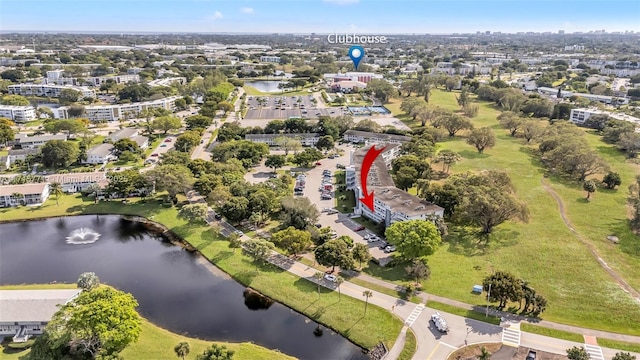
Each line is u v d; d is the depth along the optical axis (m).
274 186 198.25
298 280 139.50
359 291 132.12
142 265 154.00
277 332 119.38
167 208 195.00
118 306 104.06
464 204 166.25
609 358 103.25
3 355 106.19
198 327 121.31
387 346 109.62
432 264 146.38
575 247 156.38
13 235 175.00
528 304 119.50
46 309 115.56
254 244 148.00
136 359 106.19
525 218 161.38
